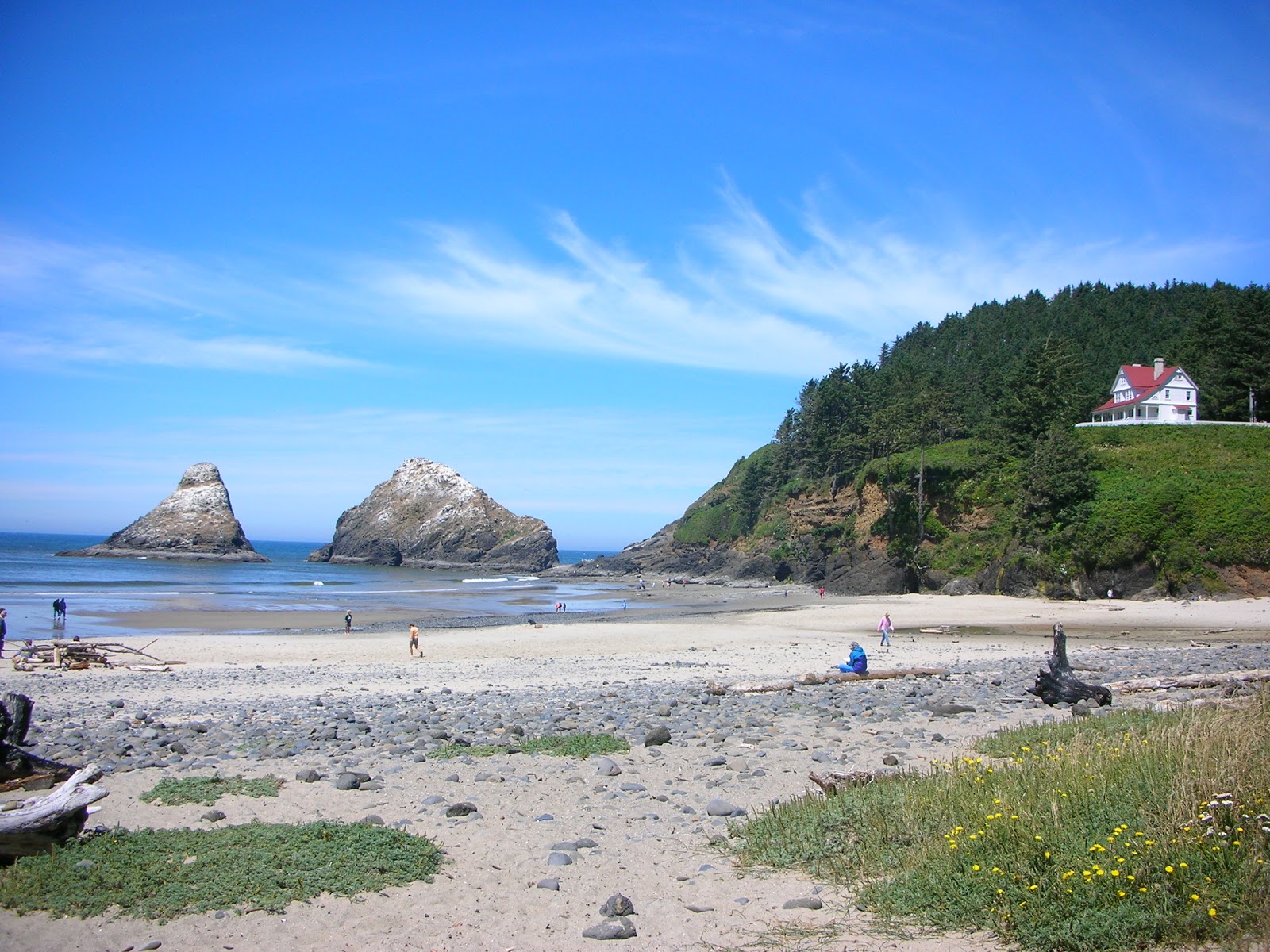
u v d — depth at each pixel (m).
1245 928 5.49
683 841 8.78
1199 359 91.94
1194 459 67.31
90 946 6.13
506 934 6.48
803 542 102.81
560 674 27.55
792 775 11.49
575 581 124.75
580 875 7.77
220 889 7.07
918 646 37.69
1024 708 16.72
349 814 9.59
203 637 42.97
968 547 75.00
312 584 101.56
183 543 158.88
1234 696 16.16
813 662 31.25
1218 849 6.27
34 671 29.61
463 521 171.00
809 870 7.64
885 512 87.44
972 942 5.94
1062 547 64.62
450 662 32.56
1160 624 48.34
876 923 6.40
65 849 7.81
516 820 9.53
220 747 13.86
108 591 79.38
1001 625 49.31
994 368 107.25
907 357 127.38
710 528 136.25
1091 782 7.91
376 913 6.83
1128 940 5.57
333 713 18.02
